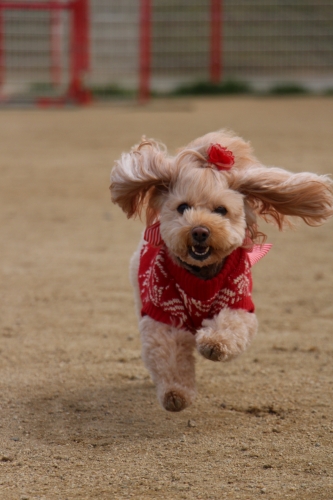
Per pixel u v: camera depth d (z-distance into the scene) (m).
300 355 5.66
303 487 3.66
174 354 4.23
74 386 5.09
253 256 4.78
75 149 16.25
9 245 8.98
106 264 8.23
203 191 4.17
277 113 23.19
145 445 4.21
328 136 17.55
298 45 33.66
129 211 4.76
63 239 9.31
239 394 4.95
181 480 3.76
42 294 7.18
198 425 4.48
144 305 4.46
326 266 8.19
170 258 4.41
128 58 32.94
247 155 4.61
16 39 31.39
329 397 4.85
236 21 33.66
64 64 30.84
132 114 23.39
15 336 6.05
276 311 6.71
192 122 20.47
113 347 5.84
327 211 4.62
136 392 5.01
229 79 33.34
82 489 3.69
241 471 3.86
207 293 4.28
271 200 4.55
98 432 4.39
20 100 26.59
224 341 4.06
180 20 33.53
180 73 33.62
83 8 26.64
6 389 5.00
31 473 3.87
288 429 4.39
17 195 11.88
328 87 32.75
